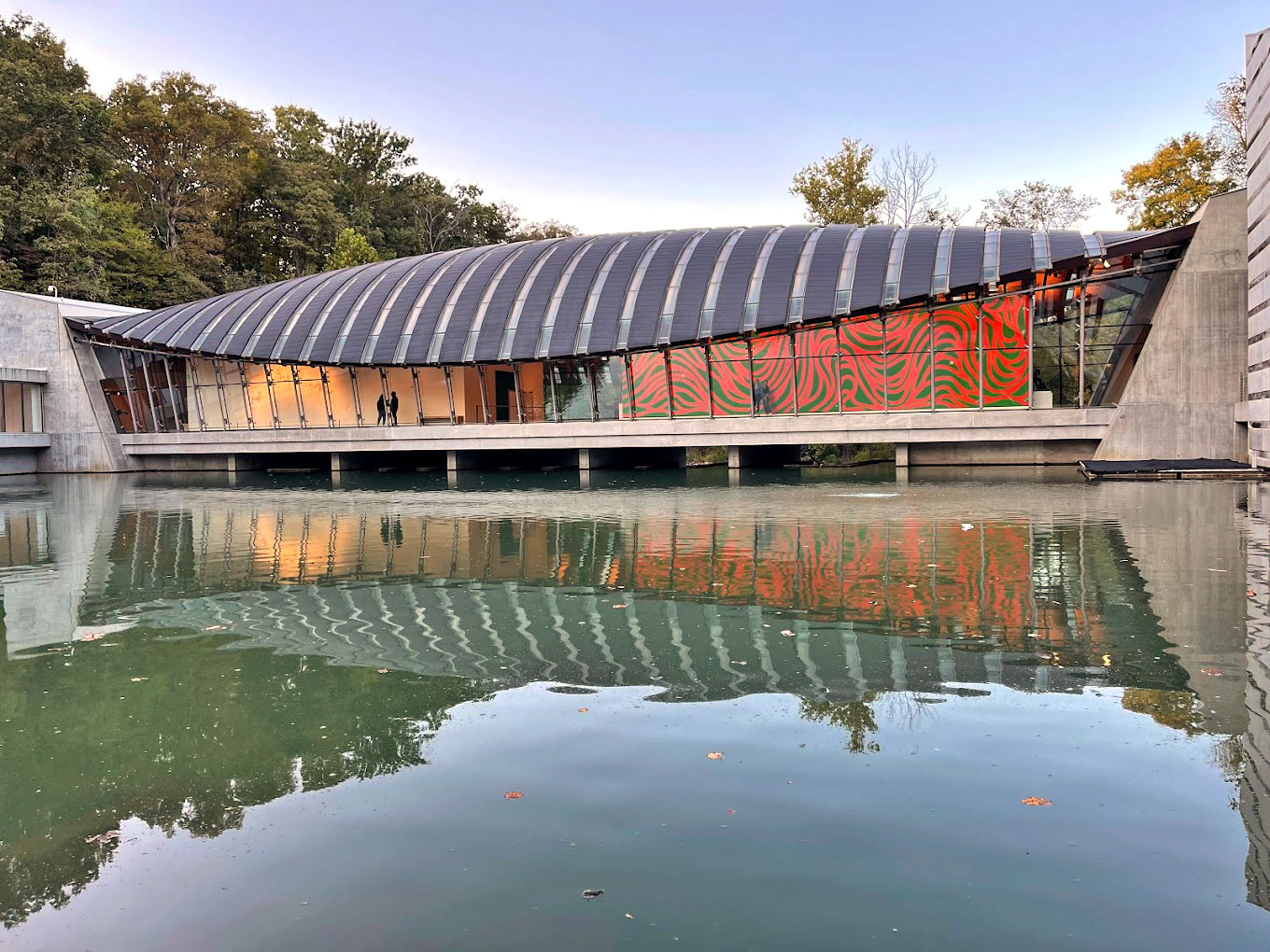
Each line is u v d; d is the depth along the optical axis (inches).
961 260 1465.3
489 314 1691.7
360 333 1744.6
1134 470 1162.0
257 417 1879.9
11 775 275.9
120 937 190.5
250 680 363.6
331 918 194.2
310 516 949.8
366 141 3577.8
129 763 282.5
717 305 1560.0
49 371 1907.0
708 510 926.4
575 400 1697.8
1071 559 569.9
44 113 2242.9
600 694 333.1
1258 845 212.5
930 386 1514.5
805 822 228.8
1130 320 1409.9
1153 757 261.4
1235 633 388.2
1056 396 1462.8
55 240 2178.9
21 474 1867.6
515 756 276.7
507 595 515.5
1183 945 177.2
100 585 571.5
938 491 1067.3
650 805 240.5
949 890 197.3
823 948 177.9
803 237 1636.3
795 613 450.3
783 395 1584.6
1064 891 195.9
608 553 651.5
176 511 1043.3
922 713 302.2
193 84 2741.1
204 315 1893.5
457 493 1227.2
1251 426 1208.8
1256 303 1160.8
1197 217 1336.1
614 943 181.3
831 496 1050.1
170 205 2812.5
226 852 224.7
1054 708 302.8
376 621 461.4
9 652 413.7
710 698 324.8
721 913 191.0
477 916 192.9
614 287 1656.0
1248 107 1194.6
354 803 248.7
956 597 473.1
